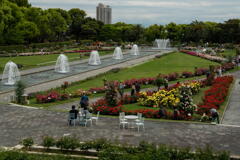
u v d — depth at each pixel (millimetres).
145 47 135000
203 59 80188
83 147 16859
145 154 14391
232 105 33625
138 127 22016
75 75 54281
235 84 47188
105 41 156125
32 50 98188
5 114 26969
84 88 42000
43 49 104875
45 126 23234
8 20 97000
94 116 26578
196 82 41531
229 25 134500
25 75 53812
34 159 14281
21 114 27016
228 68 62344
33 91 39938
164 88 39469
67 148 16984
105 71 58875
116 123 24344
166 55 90500
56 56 87375
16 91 33406
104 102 29703
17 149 16094
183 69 61625
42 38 128625
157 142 19531
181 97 27547
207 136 20875
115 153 14734
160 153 14633
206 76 50875
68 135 20906
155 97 32625
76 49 111500
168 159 14266
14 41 102500
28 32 103125
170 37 158125
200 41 135125
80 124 23750
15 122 24359
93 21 159375
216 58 76375
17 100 33125
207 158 14609
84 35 156875
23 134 21172
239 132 21891
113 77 51562
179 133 21594
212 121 25656
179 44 133250
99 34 158500
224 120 27359
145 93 34406
